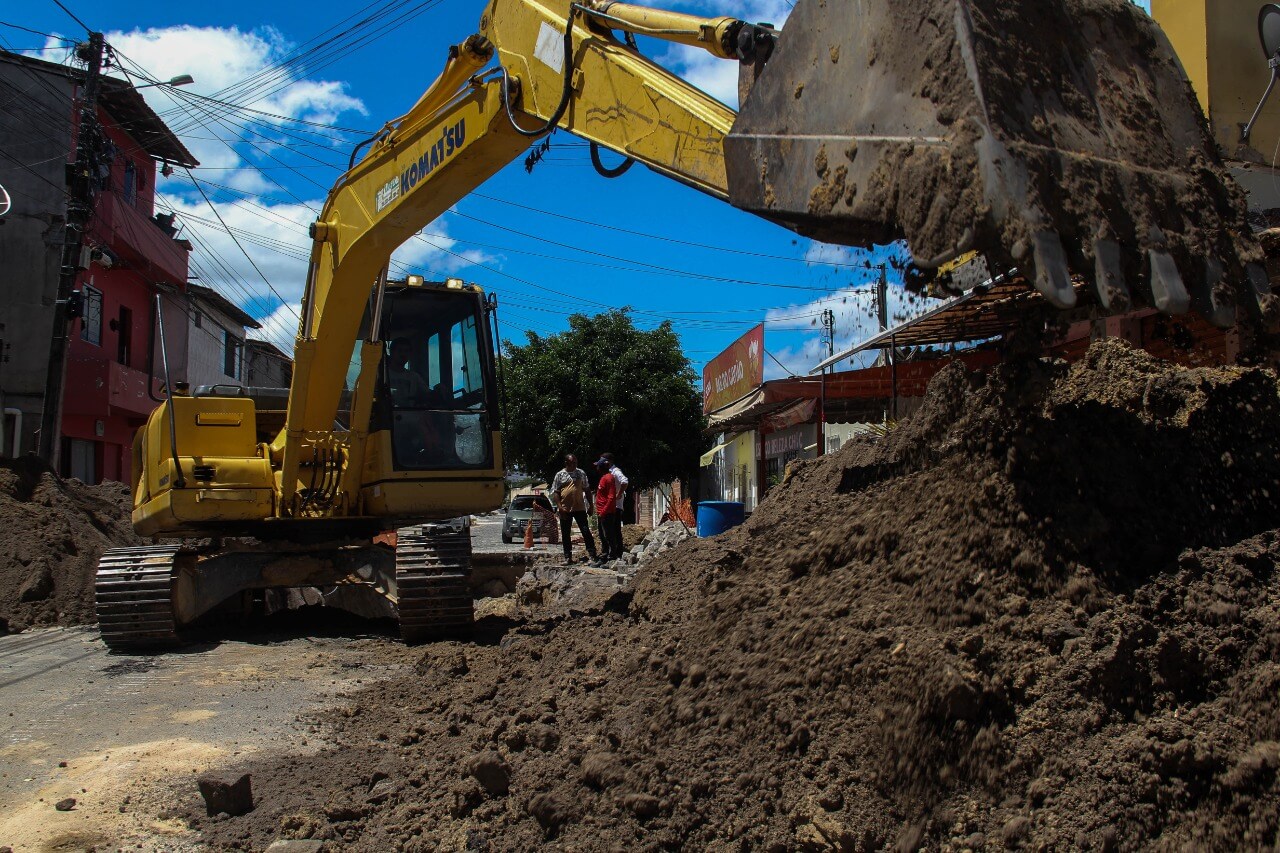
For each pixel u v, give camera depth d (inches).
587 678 195.3
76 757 207.6
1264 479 147.1
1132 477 145.6
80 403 971.9
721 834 129.3
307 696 265.6
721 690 154.3
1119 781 109.2
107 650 346.3
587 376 1218.6
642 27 180.9
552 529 1162.0
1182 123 136.7
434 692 248.5
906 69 126.9
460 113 242.5
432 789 167.6
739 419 829.2
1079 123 125.6
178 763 201.6
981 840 111.7
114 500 685.9
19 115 955.3
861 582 155.6
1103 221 118.4
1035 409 151.6
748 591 176.6
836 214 131.9
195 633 380.2
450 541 356.5
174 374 1239.5
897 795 122.0
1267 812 102.0
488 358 373.1
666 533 518.0
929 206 119.0
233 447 369.7
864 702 132.8
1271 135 341.7
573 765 155.3
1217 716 113.1
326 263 320.5
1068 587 131.3
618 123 182.4
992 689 122.1
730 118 160.7
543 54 210.5
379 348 335.9
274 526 365.1
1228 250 129.2
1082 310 145.6
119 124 1047.0
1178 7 353.4
